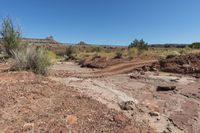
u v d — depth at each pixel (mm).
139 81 12469
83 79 11727
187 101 9352
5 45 16703
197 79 13312
